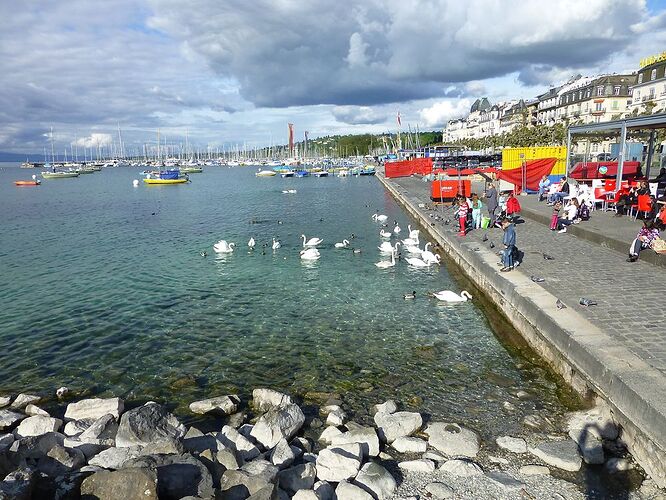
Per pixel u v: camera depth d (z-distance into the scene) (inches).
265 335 607.5
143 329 636.7
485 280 725.9
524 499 295.9
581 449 340.8
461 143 6486.2
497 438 364.2
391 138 7844.5
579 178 1537.9
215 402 426.0
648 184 995.9
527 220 1143.6
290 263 990.4
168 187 3639.3
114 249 1194.6
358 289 793.6
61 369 526.0
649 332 424.5
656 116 966.4
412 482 316.5
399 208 1969.7
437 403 427.2
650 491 294.8
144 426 362.6
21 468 297.3
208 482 296.8
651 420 304.5
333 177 4682.6
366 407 426.9
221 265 986.7
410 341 574.2
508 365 497.7
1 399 454.9
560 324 455.2
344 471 318.0
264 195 2778.1
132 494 278.2
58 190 3444.9
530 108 5669.3
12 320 677.3
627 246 727.7
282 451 339.3
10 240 1348.4
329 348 562.6
